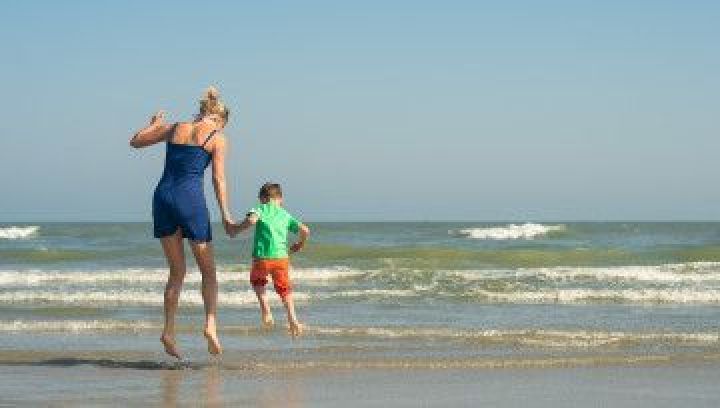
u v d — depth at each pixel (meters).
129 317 20.59
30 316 20.70
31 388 10.72
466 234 91.62
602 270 35.62
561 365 13.07
